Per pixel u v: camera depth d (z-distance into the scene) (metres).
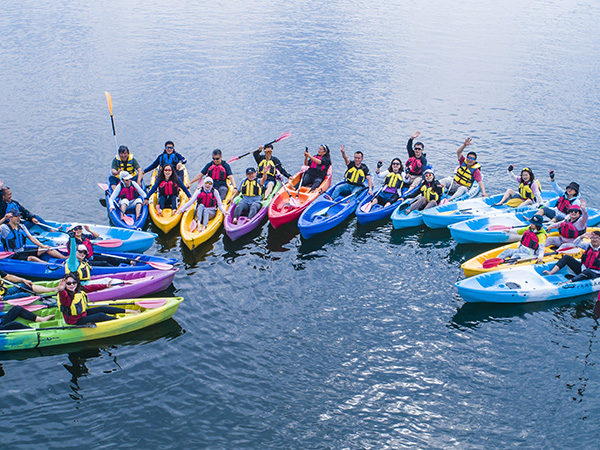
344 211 17.08
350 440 9.55
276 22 39.91
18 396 10.28
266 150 17.80
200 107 25.67
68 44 33.56
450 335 12.18
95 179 19.41
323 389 10.62
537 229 14.23
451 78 30.30
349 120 24.88
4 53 31.58
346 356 11.49
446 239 16.34
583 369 11.20
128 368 11.03
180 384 10.65
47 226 14.80
